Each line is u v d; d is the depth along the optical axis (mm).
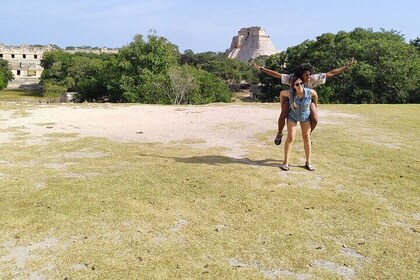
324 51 37938
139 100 31281
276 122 11281
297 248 3506
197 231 3801
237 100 56062
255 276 3037
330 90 33344
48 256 3299
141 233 3740
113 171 5789
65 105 16016
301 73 5746
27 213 4145
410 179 5688
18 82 80062
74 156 6816
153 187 5031
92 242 3547
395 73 32031
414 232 3895
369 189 5215
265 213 4273
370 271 3148
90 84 40562
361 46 35969
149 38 36062
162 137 8797
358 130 9914
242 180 5406
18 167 6023
